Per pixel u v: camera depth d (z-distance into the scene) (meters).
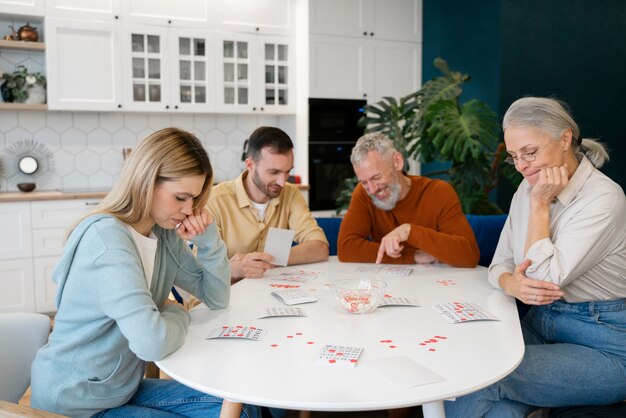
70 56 4.05
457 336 1.39
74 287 1.33
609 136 4.83
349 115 4.86
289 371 1.17
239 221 2.34
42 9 3.93
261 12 4.64
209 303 1.64
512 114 1.66
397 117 4.14
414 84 5.17
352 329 1.44
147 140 1.40
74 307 1.35
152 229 1.56
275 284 1.93
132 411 1.42
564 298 1.70
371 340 1.36
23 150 4.26
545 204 1.67
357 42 4.84
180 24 4.35
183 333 1.36
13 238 3.84
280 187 2.29
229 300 1.70
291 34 4.78
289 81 4.82
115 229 1.34
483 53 4.53
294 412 2.34
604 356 1.60
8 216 3.81
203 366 1.21
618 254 1.64
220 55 4.52
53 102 4.04
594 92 4.73
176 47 4.36
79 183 4.46
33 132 4.29
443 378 1.13
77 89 4.09
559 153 1.64
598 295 1.66
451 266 2.22
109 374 1.38
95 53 4.12
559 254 1.62
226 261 1.66
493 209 3.69
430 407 1.28
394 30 5.02
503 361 1.23
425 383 1.11
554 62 4.57
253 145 2.26
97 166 4.51
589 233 1.59
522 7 4.39
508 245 1.96
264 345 1.33
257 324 1.49
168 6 4.30
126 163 1.41
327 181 4.84
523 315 2.26
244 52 4.64
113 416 1.40
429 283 1.94
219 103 4.56
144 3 4.22
